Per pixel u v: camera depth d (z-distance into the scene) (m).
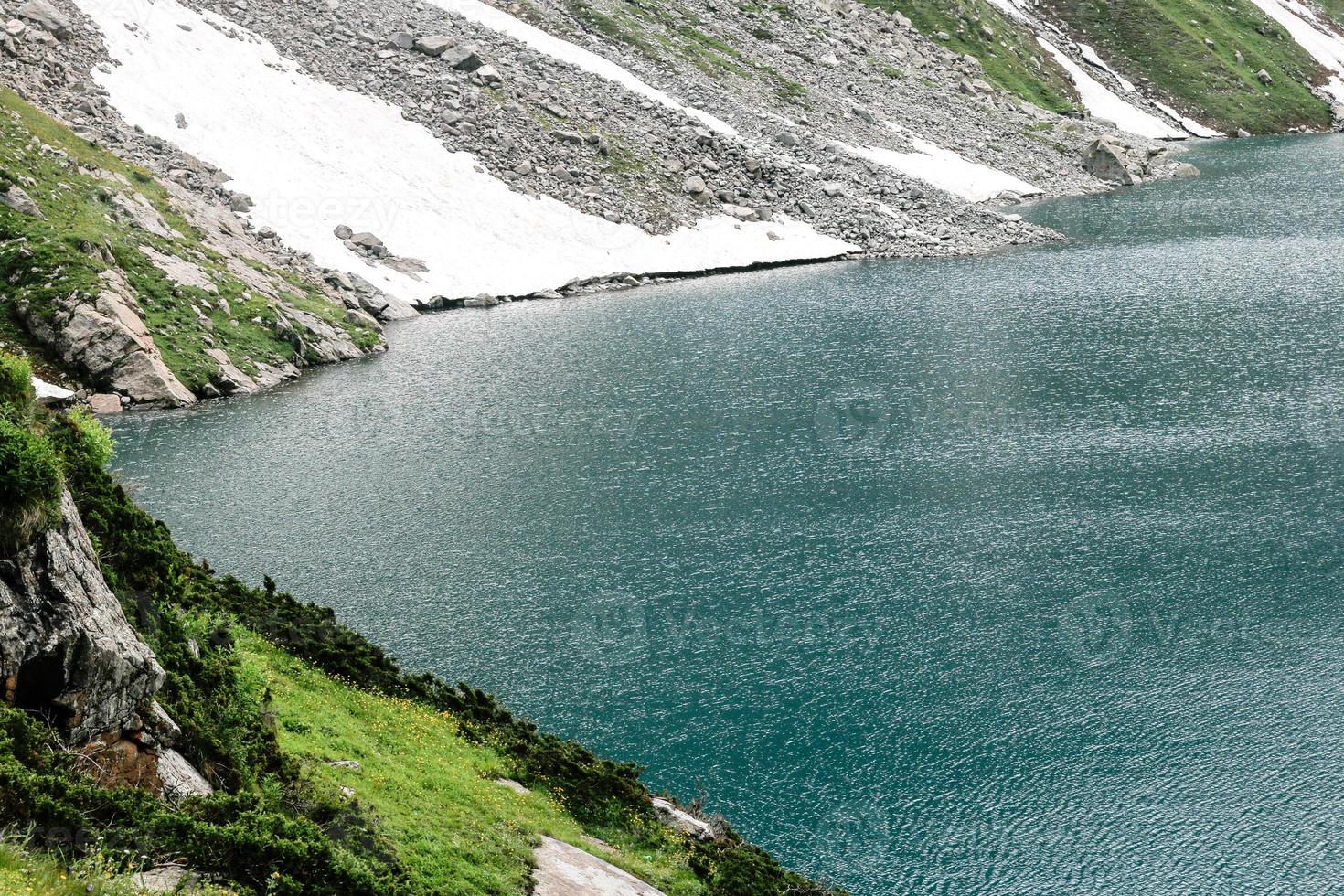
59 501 17.86
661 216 118.06
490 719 32.12
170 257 79.69
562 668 40.34
